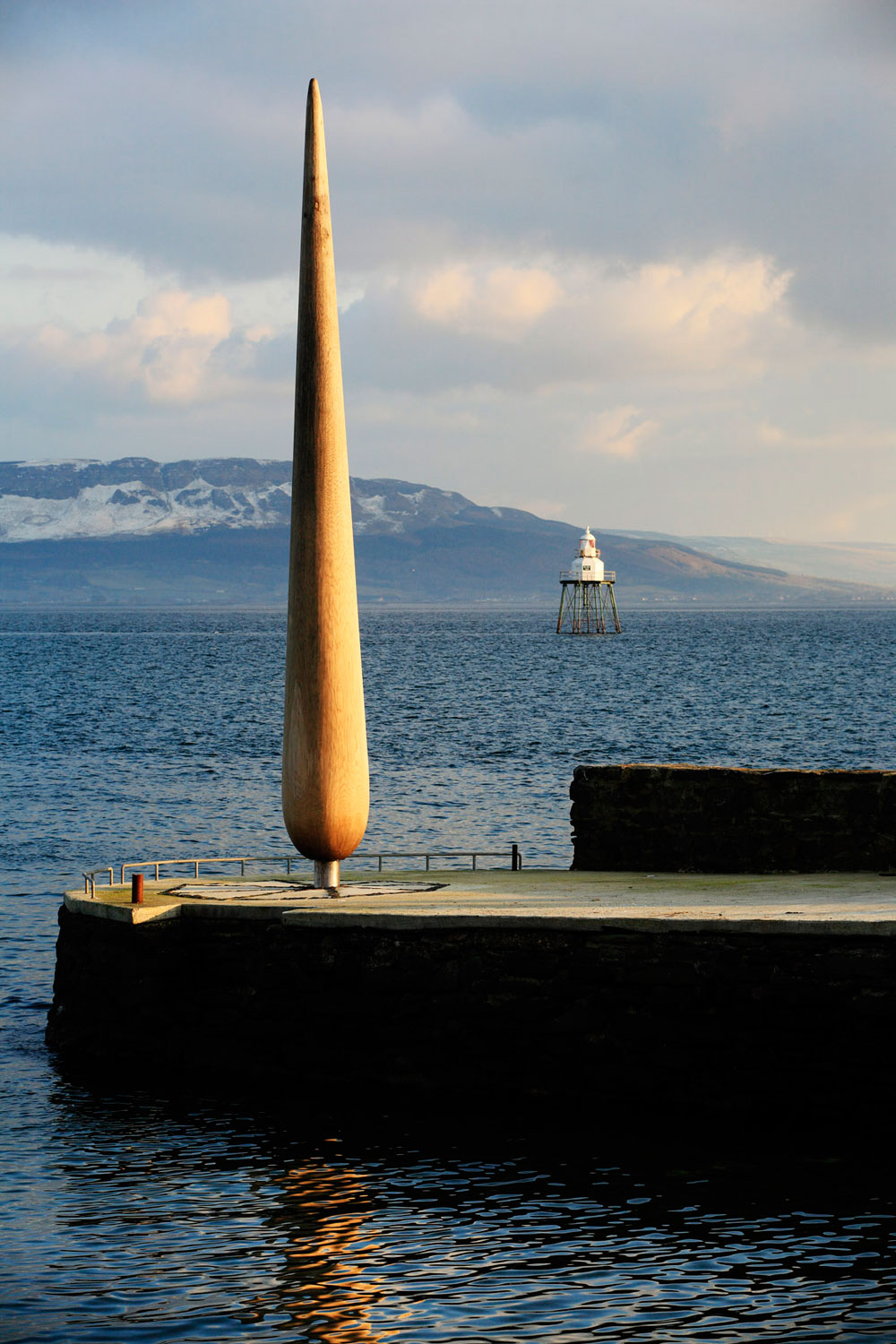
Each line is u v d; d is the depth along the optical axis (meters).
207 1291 12.95
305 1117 17.36
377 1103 17.77
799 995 16.38
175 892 20.67
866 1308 12.40
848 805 21.81
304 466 19.91
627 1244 13.73
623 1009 17.06
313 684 20.05
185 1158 16.22
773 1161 15.57
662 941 16.95
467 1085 17.62
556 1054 17.28
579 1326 12.16
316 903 19.19
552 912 17.55
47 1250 13.85
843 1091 16.30
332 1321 12.31
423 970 17.84
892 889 19.75
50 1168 15.98
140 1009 19.30
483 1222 14.29
